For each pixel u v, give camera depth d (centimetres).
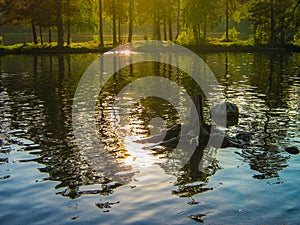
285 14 6706
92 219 774
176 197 867
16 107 1919
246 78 3017
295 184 923
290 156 1131
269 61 4544
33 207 829
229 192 887
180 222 755
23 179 982
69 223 760
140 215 787
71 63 4391
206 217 773
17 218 783
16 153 1191
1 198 873
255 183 935
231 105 1661
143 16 7738
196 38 7238
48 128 1491
